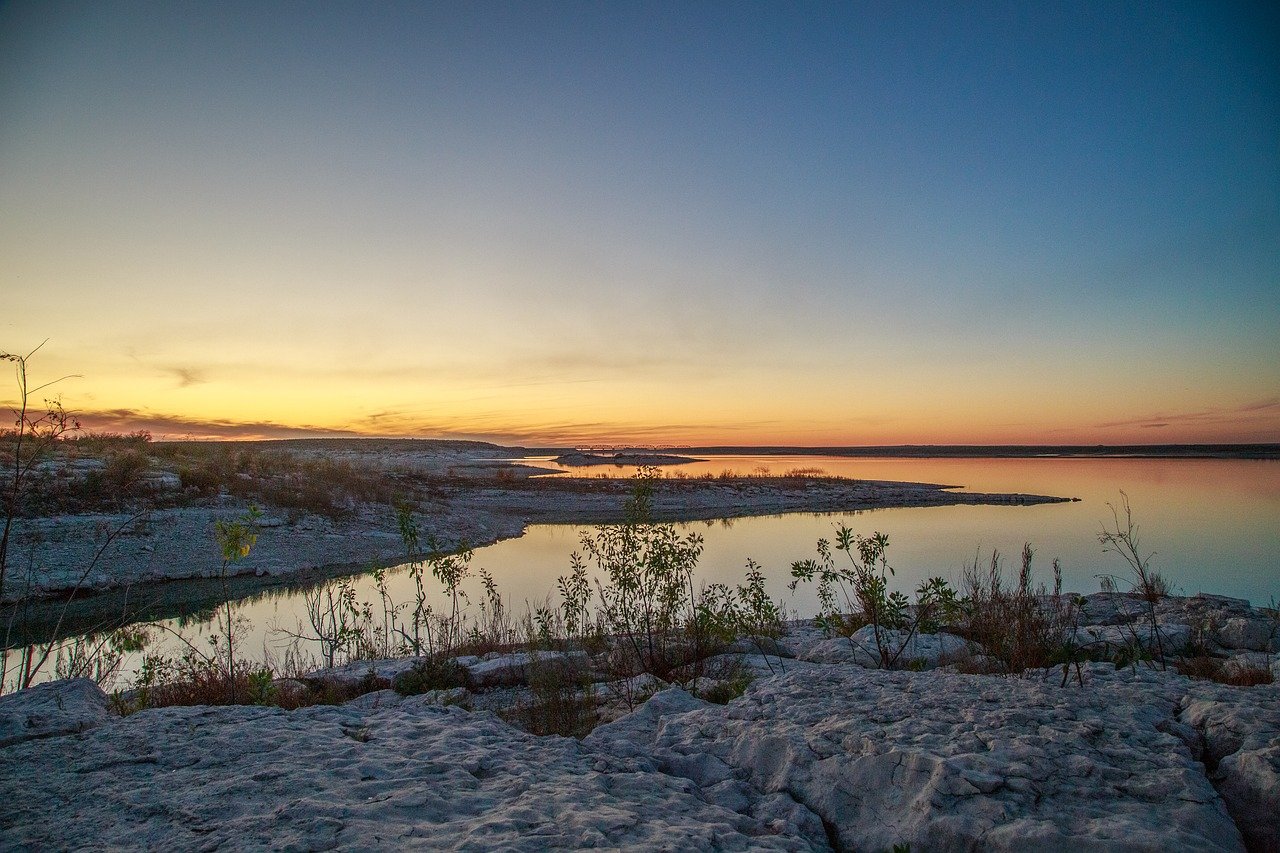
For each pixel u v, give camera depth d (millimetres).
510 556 22969
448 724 4918
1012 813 3258
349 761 4023
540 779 3854
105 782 3666
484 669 8383
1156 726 4254
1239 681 6000
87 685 5531
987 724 4297
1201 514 33781
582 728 6207
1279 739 3758
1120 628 8664
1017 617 7668
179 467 23609
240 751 4148
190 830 3111
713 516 35031
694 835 3172
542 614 10469
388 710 5344
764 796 3875
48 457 19781
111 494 19984
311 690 7926
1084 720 4301
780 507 38562
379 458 75562
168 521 19766
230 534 7137
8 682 9312
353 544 21781
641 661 8312
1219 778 3635
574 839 3064
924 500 41969
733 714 5035
